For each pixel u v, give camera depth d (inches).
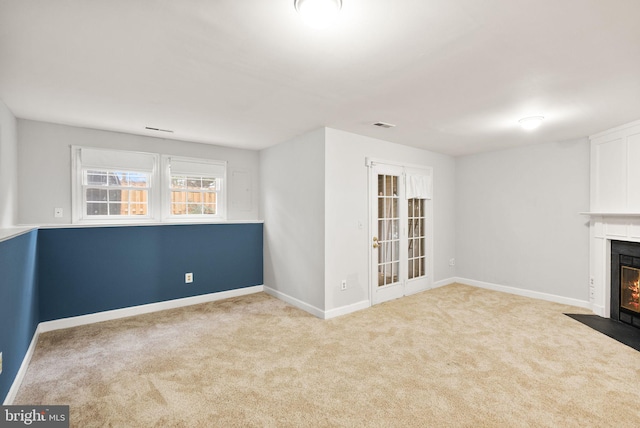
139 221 164.6
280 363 105.3
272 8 60.4
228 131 155.8
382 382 93.7
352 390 89.7
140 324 141.9
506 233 195.9
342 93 105.1
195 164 180.7
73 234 141.0
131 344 120.5
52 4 59.4
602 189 152.2
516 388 90.1
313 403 83.8
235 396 87.0
